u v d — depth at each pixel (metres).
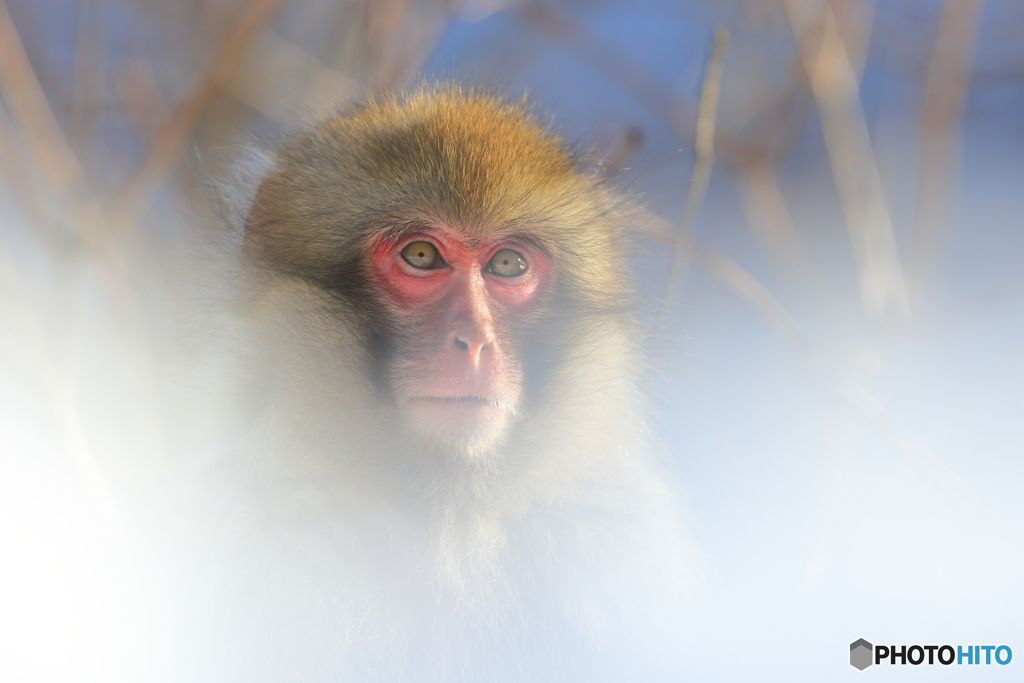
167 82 13.02
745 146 12.32
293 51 12.76
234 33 9.87
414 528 8.02
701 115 8.70
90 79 11.70
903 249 12.89
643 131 11.15
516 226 8.62
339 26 13.49
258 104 12.50
